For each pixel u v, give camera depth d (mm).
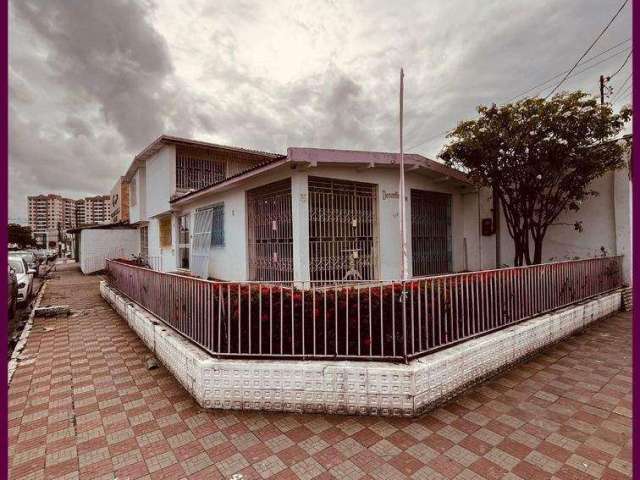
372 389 3379
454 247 9523
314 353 3652
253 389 3531
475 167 8086
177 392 4023
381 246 7465
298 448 2922
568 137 6809
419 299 3705
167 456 2859
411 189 8242
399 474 2594
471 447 2893
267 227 7617
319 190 6781
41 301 10547
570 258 8609
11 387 4250
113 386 4230
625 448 2840
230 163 14094
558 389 3904
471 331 4312
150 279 6281
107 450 2955
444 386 3600
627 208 7711
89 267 19078
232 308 3797
